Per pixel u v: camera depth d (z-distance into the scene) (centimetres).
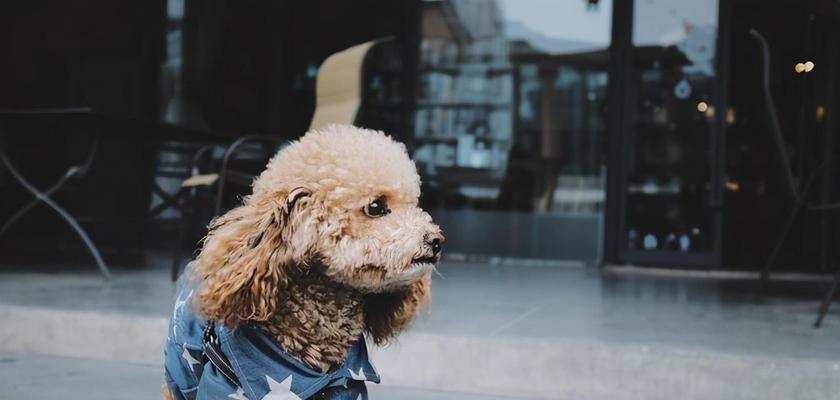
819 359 258
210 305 133
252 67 698
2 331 338
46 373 303
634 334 301
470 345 284
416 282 154
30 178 662
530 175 687
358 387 154
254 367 142
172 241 660
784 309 386
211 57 700
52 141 663
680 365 265
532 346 279
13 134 653
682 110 604
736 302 412
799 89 630
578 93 682
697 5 600
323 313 143
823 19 614
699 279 547
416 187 141
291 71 700
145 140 560
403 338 289
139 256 620
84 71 694
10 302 350
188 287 145
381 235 133
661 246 607
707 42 599
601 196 666
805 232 618
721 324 332
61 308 336
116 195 668
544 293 438
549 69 689
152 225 662
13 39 689
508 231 671
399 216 135
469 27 704
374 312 157
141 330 319
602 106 674
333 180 135
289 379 142
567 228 658
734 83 640
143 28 694
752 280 546
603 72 675
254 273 133
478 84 701
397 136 705
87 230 668
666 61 607
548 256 660
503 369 281
